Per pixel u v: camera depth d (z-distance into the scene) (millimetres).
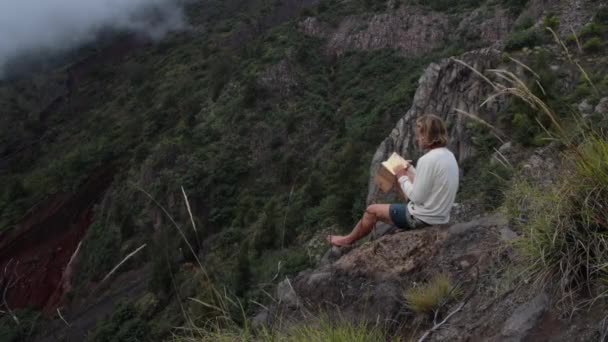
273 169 57375
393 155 5008
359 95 67938
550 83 18172
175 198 57438
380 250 4555
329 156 46562
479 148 19484
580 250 2893
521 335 2941
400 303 3963
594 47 20797
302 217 30969
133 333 32062
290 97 70125
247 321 3330
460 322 3420
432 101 26078
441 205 4551
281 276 11508
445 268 4051
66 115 136375
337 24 87750
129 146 88688
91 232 66562
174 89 94500
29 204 90750
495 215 4469
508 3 67750
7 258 84125
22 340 2924
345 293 4262
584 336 2688
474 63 24984
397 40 78938
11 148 123562
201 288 3836
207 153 62656
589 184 2912
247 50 85562
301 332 3207
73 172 89750
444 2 80938
